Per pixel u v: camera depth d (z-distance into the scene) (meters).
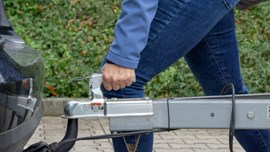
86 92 8.84
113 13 11.55
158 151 6.71
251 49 10.24
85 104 2.59
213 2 2.99
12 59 2.40
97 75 2.75
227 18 3.57
